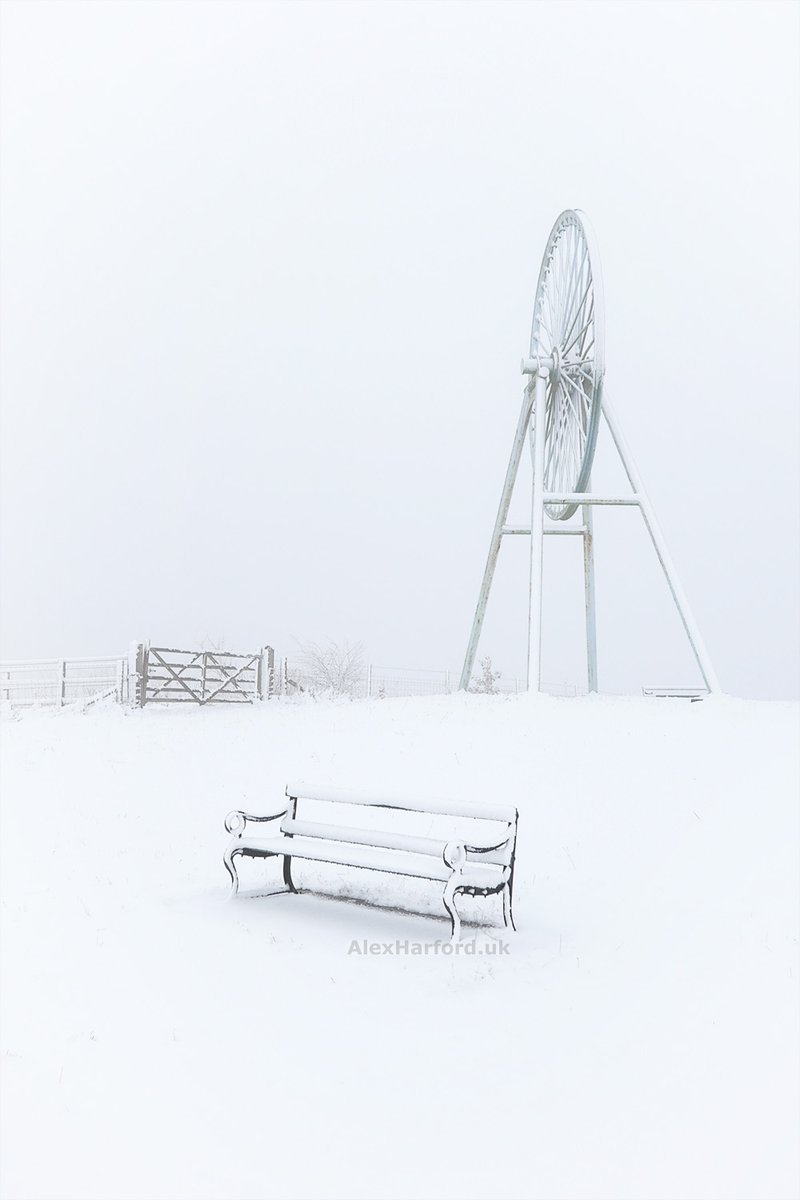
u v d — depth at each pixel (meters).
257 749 14.36
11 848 9.00
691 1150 3.64
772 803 9.35
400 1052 4.58
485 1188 3.38
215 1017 5.00
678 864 8.00
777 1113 3.88
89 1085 4.16
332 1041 4.70
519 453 24.91
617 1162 3.56
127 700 24.33
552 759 12.18
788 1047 4.47
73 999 5.21
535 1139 3.74
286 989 5.45
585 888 7.74
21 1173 3.43
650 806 9.90
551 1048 4.62
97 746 15.19
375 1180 3.44
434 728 14.80
